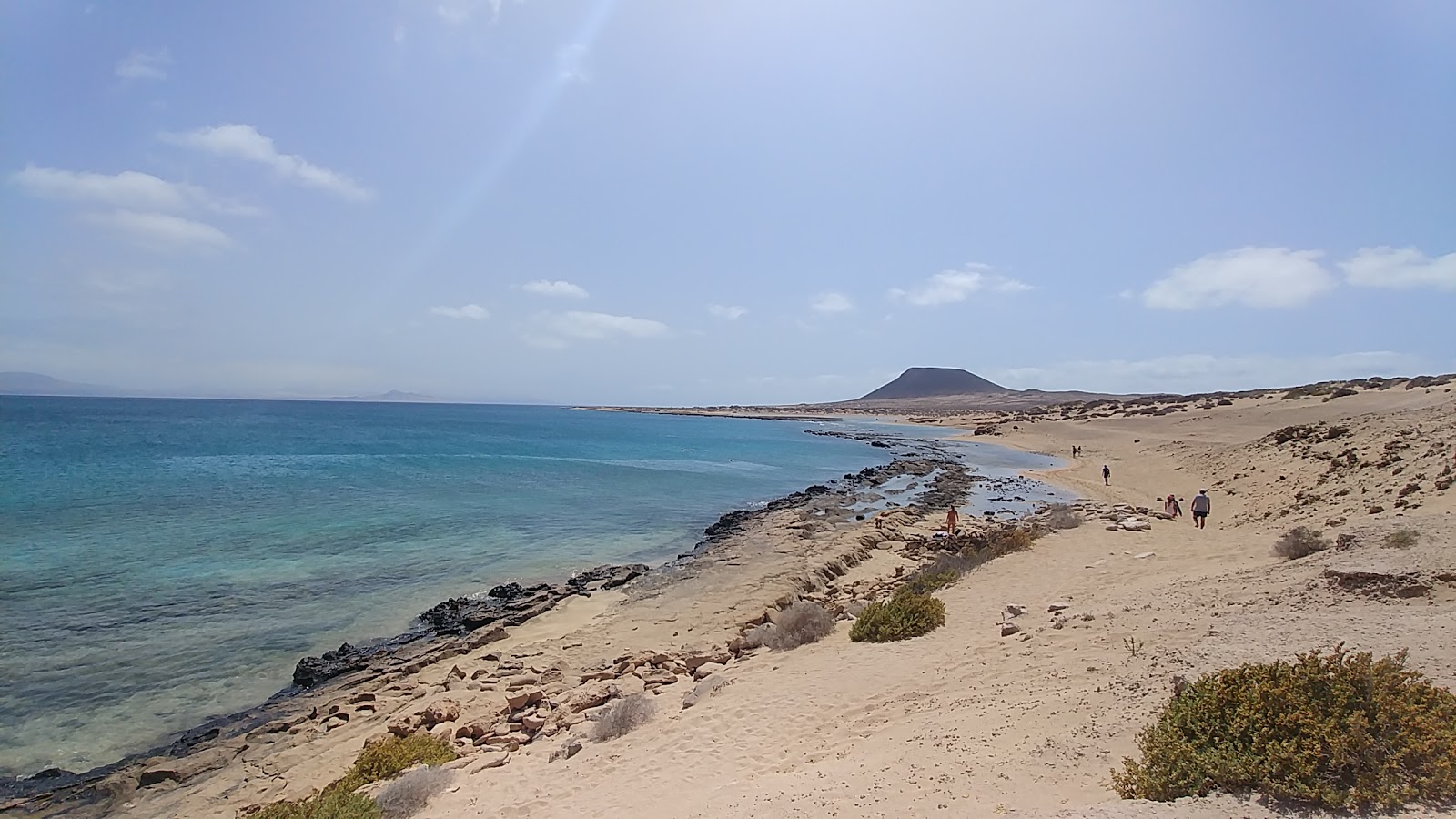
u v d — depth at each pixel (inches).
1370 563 410.3
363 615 760.3
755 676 468.8
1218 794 190.7
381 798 357.7
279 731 498.3
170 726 509.0
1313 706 199.0
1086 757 238.5
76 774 444.8
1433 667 258.7
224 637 679.7
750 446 3661.4
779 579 843.4
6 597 765.3
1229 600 425.1
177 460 2124.8
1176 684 270.1
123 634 673.6
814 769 289.6
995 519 1282.0
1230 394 4158.5
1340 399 2519.7
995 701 323.9
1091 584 609.6
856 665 454.3
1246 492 1214.3
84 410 6117.1
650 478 2097.7
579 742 402.3
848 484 1971.0
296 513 1290.6
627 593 844.6
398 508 1386.6
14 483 1556.3
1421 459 875.4
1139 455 2201.0
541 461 2452.0
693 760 338.3
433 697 540.7
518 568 984.3
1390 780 176.7
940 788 236.4
